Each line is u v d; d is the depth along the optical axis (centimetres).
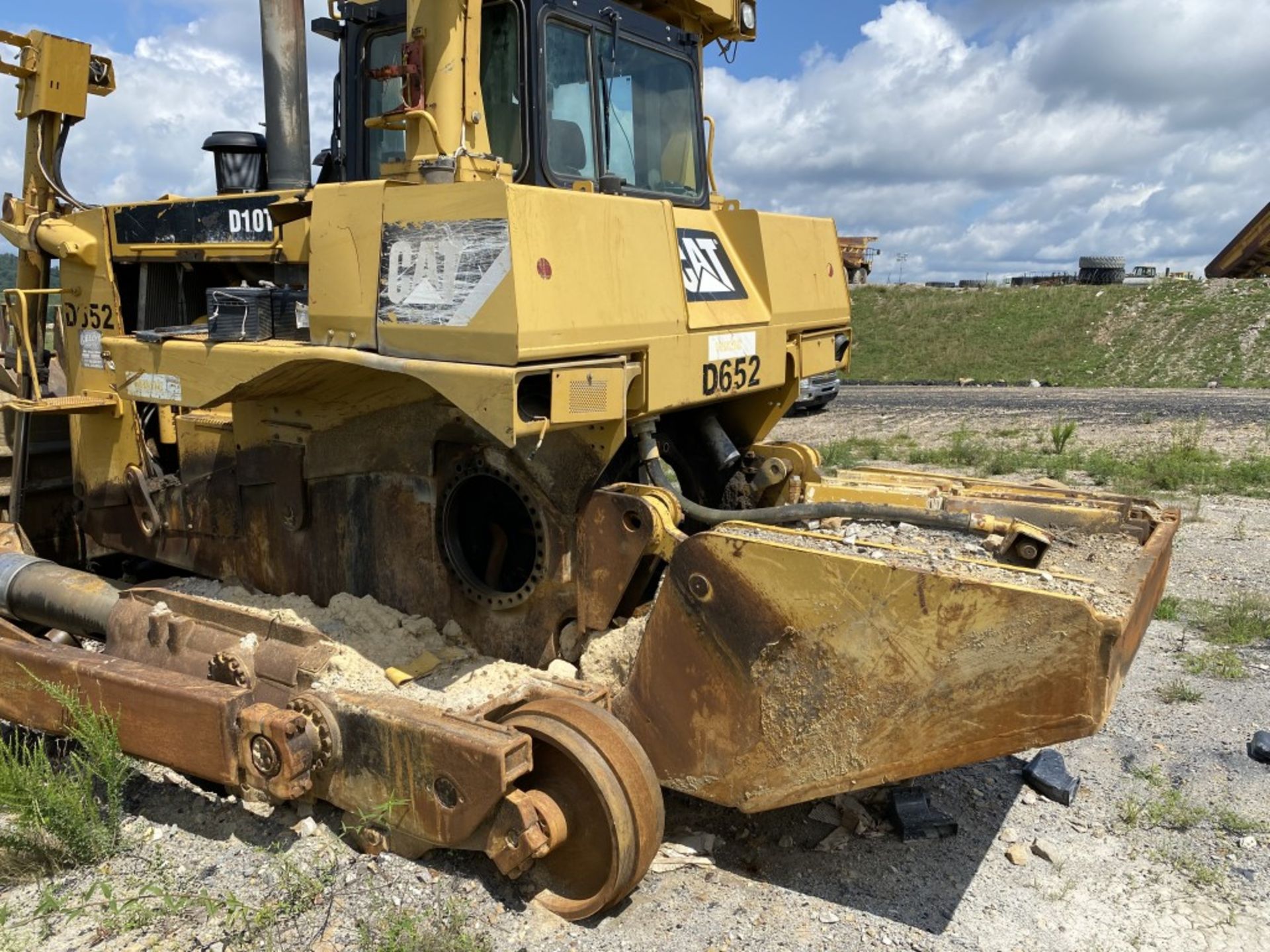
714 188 543
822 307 498
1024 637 271
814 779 309
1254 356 2530
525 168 396
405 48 352
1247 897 340
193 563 491
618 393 344
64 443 573
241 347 380
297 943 301
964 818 389
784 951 307
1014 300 3206
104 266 519
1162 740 455
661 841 328
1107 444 1360
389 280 339
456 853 345
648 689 333
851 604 294
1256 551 771
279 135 482
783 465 482
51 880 340
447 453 396
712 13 508
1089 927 323
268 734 334
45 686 372
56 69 585
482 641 403
